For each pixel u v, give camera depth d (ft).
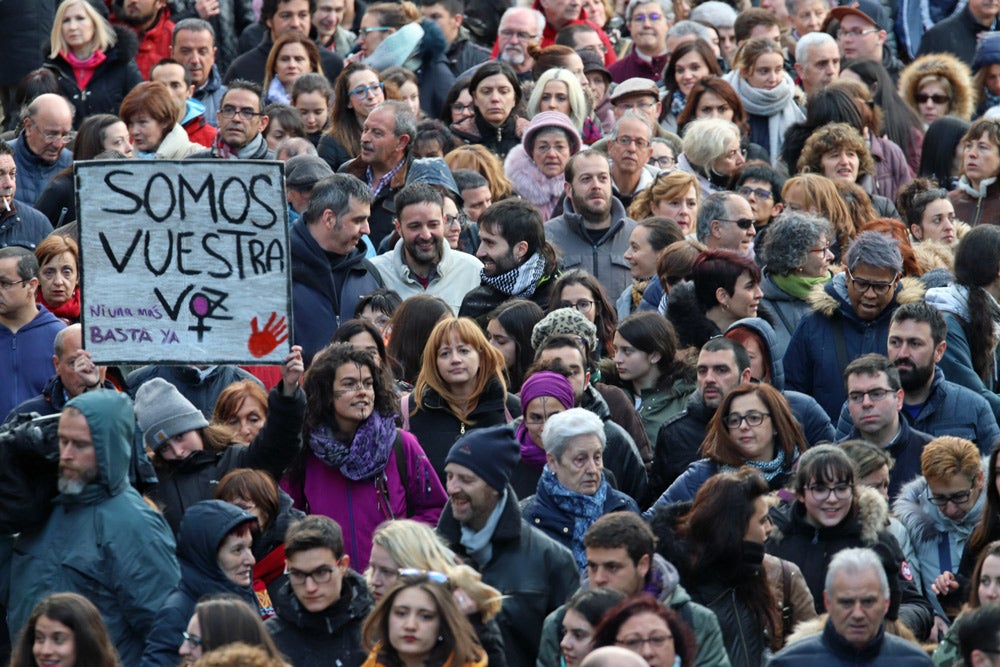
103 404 83.20
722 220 116.88
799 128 143.23
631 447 96.68
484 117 145.28
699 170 135.54
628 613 70.79
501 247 112.16
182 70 150.20
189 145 139.23
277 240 87.40
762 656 81.87
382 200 131.34
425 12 168.76
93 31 158.10
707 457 93.76
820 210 123.75
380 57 161.17
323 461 91.56
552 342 96.12
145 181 87.15
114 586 82.79
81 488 83.10
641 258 118.11
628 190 135.54
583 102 144.36
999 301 112.88
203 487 91.97
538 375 93.35
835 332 108.78
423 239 115.85
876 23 177.27
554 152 135.74
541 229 112.88
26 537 84.38
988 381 111.34
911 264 116.37
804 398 101.55
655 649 70.38
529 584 82.17
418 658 72.28
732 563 81.66
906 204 131.34
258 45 168.55
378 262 117.39
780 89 149.48
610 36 180.24
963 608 83.71
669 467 98.07
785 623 83.56
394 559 76.38
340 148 141.69
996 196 136.56
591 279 109.09
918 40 182.60
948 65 157.99
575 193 126.11
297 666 78.64
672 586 77.97
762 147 147.43
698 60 155.84
